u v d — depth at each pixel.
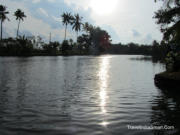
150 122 5.99
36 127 5.50
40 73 19.31
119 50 142.62
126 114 6.77
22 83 13.30
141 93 10.45
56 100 8.70
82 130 5.32
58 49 89.25
